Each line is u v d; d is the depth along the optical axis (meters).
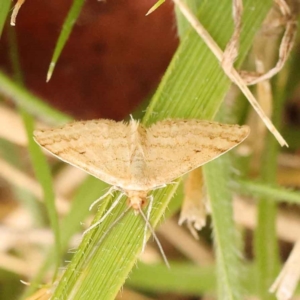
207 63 0.17
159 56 0.19
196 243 0.19
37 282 0.18
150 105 0.16
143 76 0.19
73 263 0.16
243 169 0.19
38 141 0.16
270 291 0.17
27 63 0.19
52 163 0.19
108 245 0.16
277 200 0.18
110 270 0.16
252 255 0.20
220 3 0.17
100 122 0.16
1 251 0.19
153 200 0.16
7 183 0.20
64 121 0.18
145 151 0.16
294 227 0.19
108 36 0.18
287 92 0.19
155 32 0.18
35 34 0.18
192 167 0.16
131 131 0.16
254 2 0.17
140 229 0.16
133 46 0.18
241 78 0.17
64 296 0.16
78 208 0.18
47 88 0.19
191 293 0.19
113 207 0.16
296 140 0.19
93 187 0.18
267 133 0.18
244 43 0.17
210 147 0.16
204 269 0.19
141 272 0.19
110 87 0.19
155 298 0.19
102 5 0.18
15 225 0.19
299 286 0.18
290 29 0.17
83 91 0.19
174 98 0.16
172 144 0.16
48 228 0.19
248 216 0.19
